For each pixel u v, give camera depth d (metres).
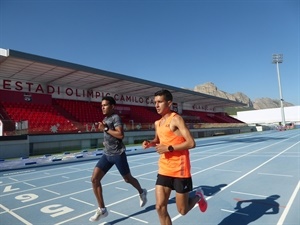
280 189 5.33
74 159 12.40
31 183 7.02
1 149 13.61
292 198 4.66
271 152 12.61
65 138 17.72
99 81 23.27
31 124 16.55
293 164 8.62
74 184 6.64
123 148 4.00
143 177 7.29
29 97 20.75
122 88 27.06
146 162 10.52
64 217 4.12
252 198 4.77
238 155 11.86
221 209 4.21
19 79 20.80
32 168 9.91
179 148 2.62
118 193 5.47
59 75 20.55
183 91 31.02
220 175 7.14
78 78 21.83
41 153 16.50
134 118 29.06
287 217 3.75
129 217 4.00
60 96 23.84
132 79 23.53
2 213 4.43
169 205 4.45
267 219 3.71
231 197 4.89
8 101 19.52
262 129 49.16
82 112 23.83
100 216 3.77
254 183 5.98
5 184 7.02
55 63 17.50
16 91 20.09
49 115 20.41
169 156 2.75
